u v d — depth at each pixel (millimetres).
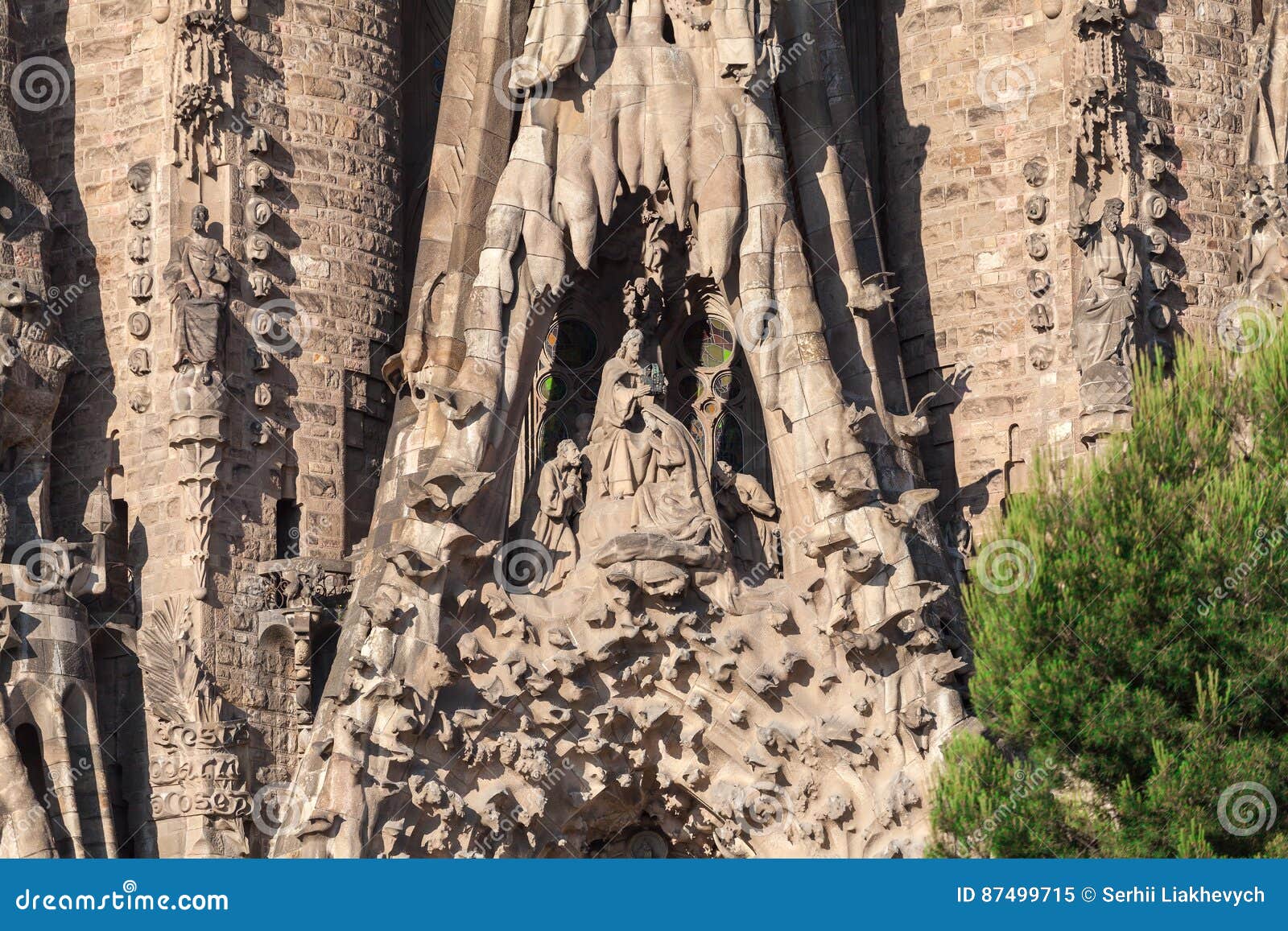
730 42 49281
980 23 55000
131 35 52781
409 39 56219
